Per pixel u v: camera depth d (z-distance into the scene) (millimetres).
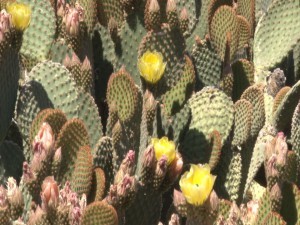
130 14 2199
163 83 2082
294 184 1940
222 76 2344
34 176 1665
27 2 2217
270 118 2436
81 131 1835
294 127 2188
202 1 2477
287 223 1911
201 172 1642
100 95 2271
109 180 1961
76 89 1991
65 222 1592
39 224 1582
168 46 2072
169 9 2049
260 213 1869
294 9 2617
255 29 2836
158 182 1822
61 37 2223
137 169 1941
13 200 1619
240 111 2189
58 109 1947
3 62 1897
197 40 2318
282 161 1833
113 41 2207
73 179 1854
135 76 2232
